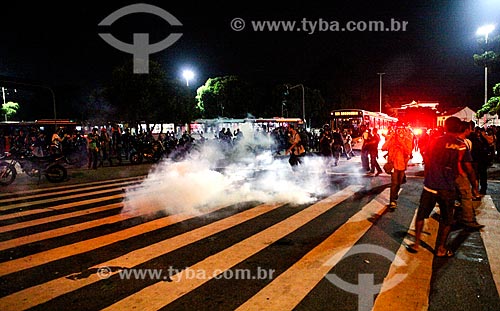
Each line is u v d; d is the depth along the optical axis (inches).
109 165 800.3
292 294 177.5
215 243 251.1
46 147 812.6
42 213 341.7
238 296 175.9
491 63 761.6
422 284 187.2
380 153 971.3
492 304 167.0
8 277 198.2
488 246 241.6
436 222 297.4
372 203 369.4
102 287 185.9
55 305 168.4
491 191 424.5
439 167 220.7
